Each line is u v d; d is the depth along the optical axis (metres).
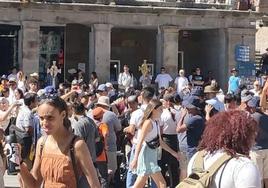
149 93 17.12
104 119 18.78
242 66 42.16
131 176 16.89
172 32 41.03
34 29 38.59
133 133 16.81
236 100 19.09
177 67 41.38
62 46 41.41
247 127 7.18
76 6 38.97
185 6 41.81
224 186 7.00
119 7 39.78
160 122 17.61
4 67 40.53
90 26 40.41
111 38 43.38
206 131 7.34
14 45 40.31
